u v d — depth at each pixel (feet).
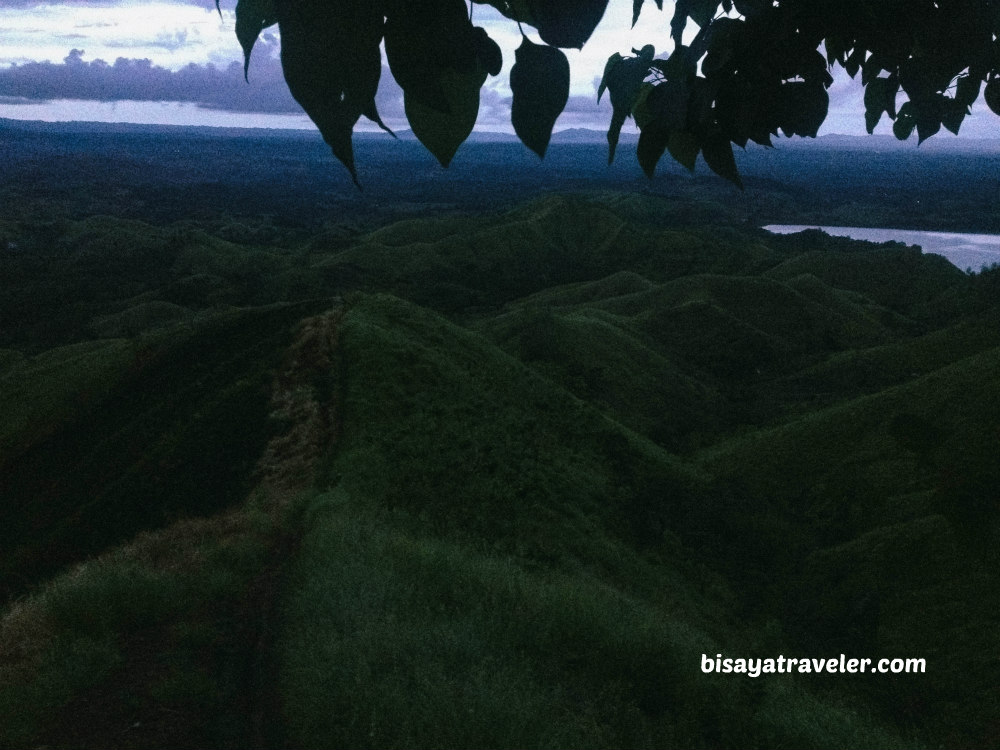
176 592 30.30
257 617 29.12
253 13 2.14
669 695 27.58
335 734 19.29
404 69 1.98
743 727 26.76
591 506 87.92
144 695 22.39
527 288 433.89
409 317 143.74
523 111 2.13
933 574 96.63
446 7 1.99
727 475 162.91
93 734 20.35
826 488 142.92
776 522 116.47
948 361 254.27
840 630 86.22
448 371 114.62
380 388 99.09
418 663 22.53
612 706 24.67
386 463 72.43
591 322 267.18
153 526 89.71
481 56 2.07
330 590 28.96
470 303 393.09
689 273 466.70
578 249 523.70
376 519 48.83
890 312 357.41
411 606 28.71
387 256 462.60
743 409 227.81
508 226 521.65
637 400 223.92
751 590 89.45
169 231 612.70
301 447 85.76
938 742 63.57
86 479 125.08
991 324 256.11
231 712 21.61
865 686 70.13
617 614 34.12
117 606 28.25
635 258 508.53
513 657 25.82
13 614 29.14
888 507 122.83
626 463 120.88
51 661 23.99
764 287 336.08
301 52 1.84
